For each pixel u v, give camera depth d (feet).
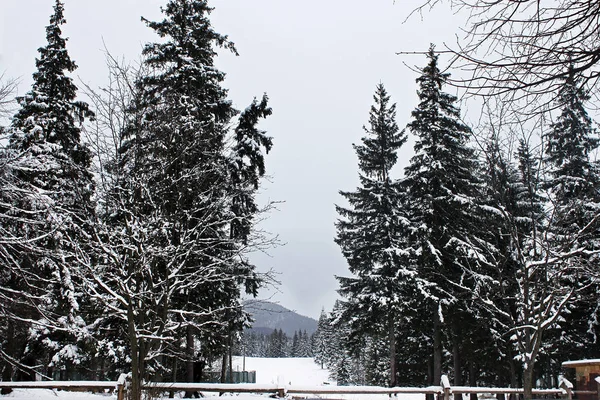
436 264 75.20
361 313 86.99
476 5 10.19
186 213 38.19
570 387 42.88
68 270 35.40
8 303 36.88
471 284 71.26
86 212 34.32
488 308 46.29
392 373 83.51
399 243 87.45
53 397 45.73
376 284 83.92
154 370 45.50
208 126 46.60
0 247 32.78
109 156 36.65
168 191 38.45
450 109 78.54
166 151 38.99
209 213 40.63
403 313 82.64
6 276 37.22
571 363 46.73
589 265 37.91
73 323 48.29
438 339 76.95
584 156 44.19
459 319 74.95
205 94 55.21
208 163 41.04
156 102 40.27
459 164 75.82
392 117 92.32
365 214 89.40
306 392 40.96
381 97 93.20
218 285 52.21
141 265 33.60
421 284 74.49
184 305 43.88
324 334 410.93
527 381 35.06
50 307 46.44
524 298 36.81
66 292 46.26
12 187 32.42
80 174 36.91
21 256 36.19
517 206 53.52
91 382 39.96
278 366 400.06
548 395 46.62
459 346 80.18
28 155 36.94
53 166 35.63
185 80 52.85
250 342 556.92
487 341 78.02
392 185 88.48
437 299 72.18
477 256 45.60
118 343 53.67
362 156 91.30
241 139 66.44
